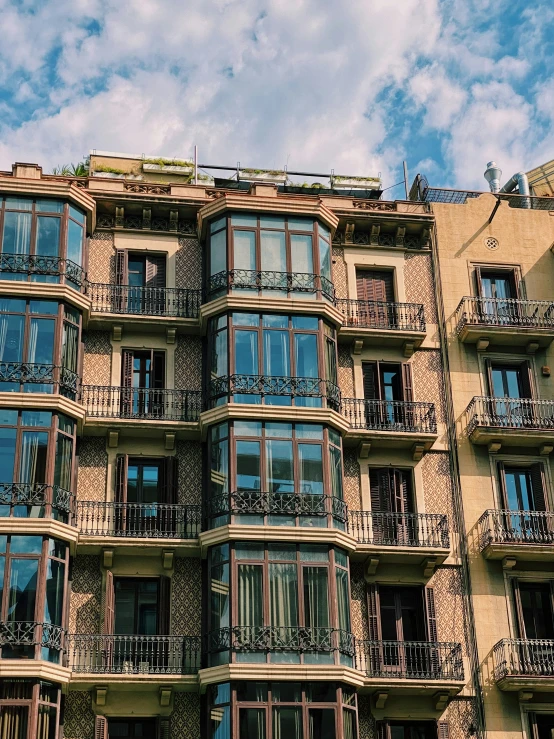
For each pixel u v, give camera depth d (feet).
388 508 113.39
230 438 107.14
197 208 122.01
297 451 107.76
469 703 105.60
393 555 108.99
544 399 120.47
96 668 100.58
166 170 138.62
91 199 117.91
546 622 111.24
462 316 122.01
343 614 102.73
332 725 96.94
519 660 106.93
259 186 122.31
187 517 108.17
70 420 107.34
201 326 116.26
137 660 102.68
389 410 117.19
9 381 106.52
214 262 117.08
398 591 110.73
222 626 100.27
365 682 102.22
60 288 110.42
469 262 126.41
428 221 125.70
